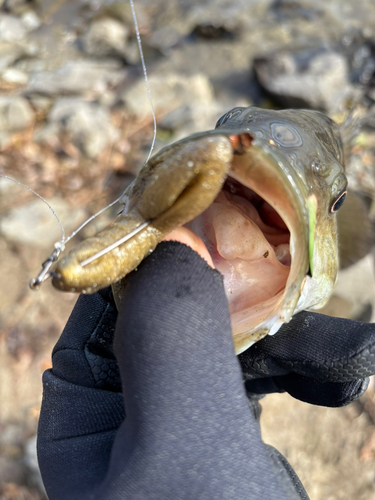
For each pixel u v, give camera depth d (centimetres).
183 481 9
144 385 10
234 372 10
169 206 10
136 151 57
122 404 13
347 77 64
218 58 68
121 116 60
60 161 56
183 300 10
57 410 13
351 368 14
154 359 10
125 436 10
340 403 15
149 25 75
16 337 44
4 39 73
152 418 10
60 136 57
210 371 10
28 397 41
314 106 59
